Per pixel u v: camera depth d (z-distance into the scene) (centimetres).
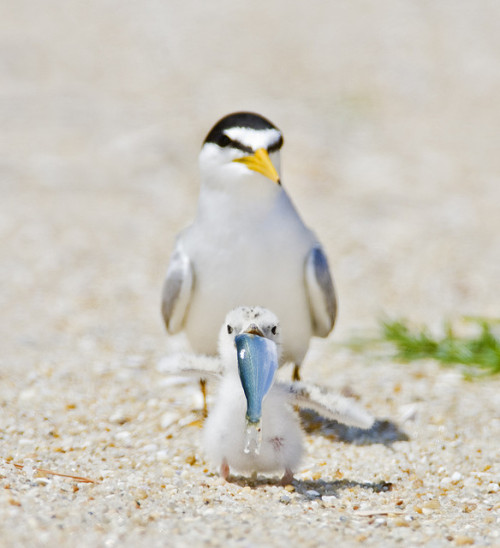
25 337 1189
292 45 2950
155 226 1692
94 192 1833
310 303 892
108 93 2473
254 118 874
